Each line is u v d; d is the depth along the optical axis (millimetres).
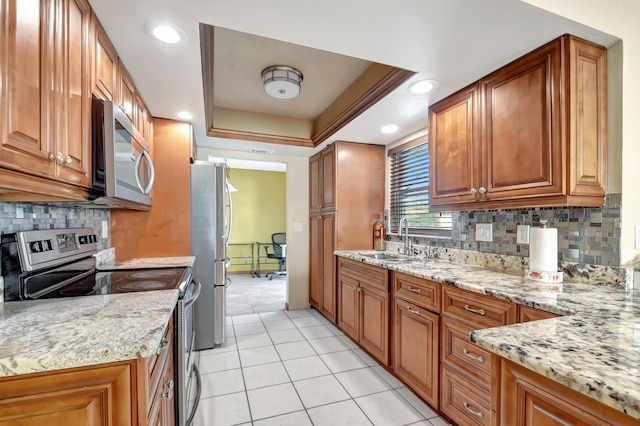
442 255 2430
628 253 1425
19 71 797
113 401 786
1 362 698
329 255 3410
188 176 2521
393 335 2244
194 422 1729
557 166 1388
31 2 847
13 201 1153
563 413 693
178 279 1610
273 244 6422
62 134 1004
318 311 3818
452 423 1712
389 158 3352
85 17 1163
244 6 1198
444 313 1742
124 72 1645
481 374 1511
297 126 3447
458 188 1944
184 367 1500
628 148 1424
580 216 1566
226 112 3146
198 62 1611
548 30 1345
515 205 1604
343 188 3250
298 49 2088
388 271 2287
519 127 1556
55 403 748
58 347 765
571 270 1590
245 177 6734
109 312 1042
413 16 1258
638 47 1441
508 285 1513
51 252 1353
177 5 1193
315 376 2248
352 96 2574
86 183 1178
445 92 1985
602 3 1355
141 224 2420
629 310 1096
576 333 881
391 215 3301
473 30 1348
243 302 4297
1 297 1146
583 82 1394
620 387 585
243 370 2332
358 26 1326
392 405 1901
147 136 2246
